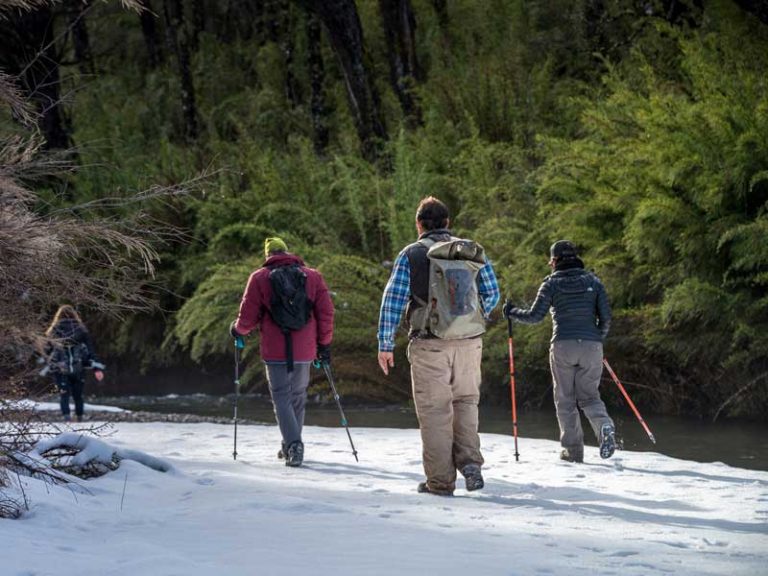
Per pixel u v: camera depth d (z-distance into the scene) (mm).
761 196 16031
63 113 29438
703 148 16000
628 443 13070
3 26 22375
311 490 7641
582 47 26000
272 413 19000
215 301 20953
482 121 24672
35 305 6227
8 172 6160
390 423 16625
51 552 4805
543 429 15148
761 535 6047
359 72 26109
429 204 8180
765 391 15219
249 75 37000
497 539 5629
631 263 17125
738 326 15164
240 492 7266
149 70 39531
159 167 26516
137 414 17297
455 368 7930
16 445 6582
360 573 4523
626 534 5996
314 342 10375
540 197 19562
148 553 4875
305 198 23938
